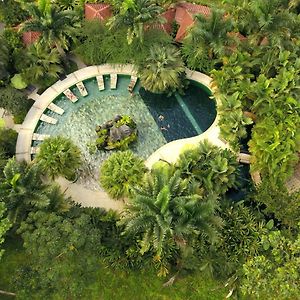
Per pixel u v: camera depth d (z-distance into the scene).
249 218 25.56
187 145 29.58
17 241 27.20
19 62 31.91
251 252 24.30
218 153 28.03
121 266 25.66
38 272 22.00
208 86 33.22
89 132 31.70
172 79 31.12
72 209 25.98
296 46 30.36
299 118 28.06
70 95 32.72
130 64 33.38
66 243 21.81
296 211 25.17
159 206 22.00
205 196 25.98
